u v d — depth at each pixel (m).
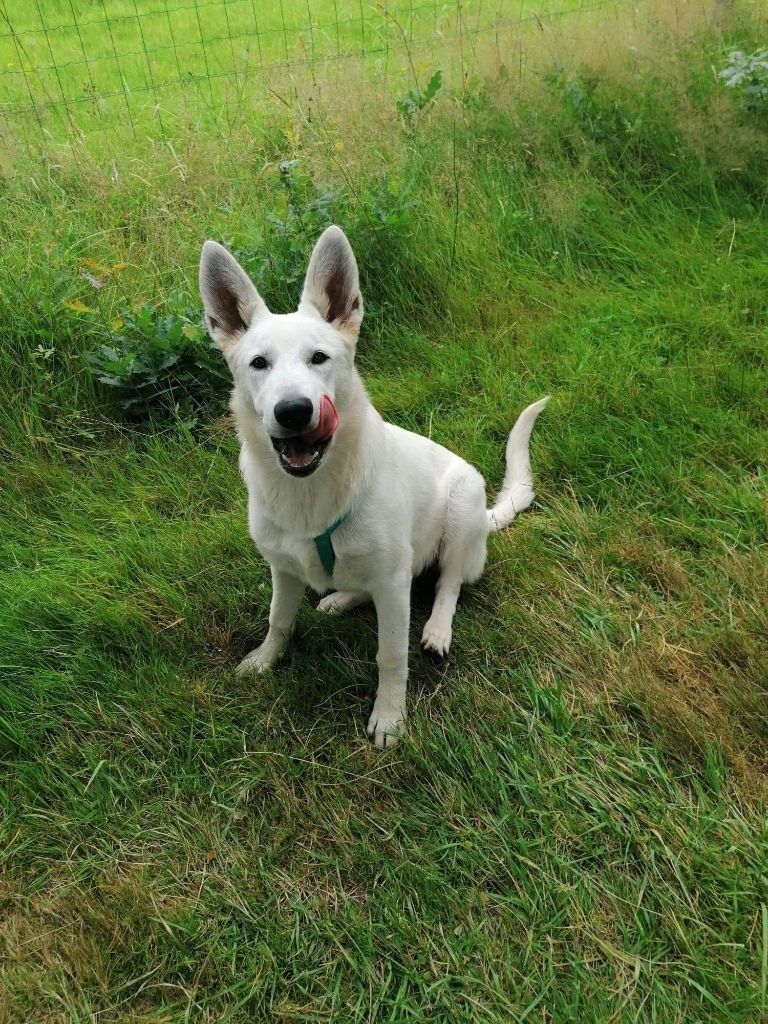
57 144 2.24
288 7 3.60
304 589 1.22
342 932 0.94
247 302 1.12
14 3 3.72
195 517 1.48
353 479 1.04
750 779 1.04
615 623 1.26
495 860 0.99
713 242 2.04
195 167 2.17
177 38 3.34
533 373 1.73
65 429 1.61
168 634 1.27
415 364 1.77
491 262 1.94
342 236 1.08
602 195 2.14
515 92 2.28
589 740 1.10
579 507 1.46
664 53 2.43
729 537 1.37
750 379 1.62
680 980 0.89
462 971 0.91
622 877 0.96
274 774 1.08
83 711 1.16
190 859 1.02
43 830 1.05
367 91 2.28
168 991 0.91
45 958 0.93
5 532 1.43
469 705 1.16
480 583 1.37
